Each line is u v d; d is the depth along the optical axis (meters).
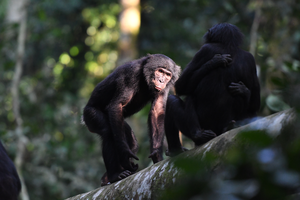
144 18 24.48
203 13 22.02
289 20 14.48
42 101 22.92
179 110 6.29
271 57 14.20
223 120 6.12
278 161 1.80
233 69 6.14
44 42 24.92
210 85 6.11
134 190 5.93
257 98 6.43
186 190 1.93
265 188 1.77
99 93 8.45
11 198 6.55
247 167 2.02
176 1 24.20
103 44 25.67
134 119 18.58
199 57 6.41
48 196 19.22
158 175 5.49
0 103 21.61
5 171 6.64
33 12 22.94
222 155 4.51
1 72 20.97
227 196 1.87
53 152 18.72
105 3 25.45
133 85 8.21
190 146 15.73
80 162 19.47
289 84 5.00
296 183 1.70
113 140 8.01
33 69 25.59
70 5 23.72
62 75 24.86
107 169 7.84
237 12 19.25
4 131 16.72
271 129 3.85
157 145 8.02
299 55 14.28
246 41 17.84
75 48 25.55
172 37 23.80
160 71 8.30
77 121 21.28
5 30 19.12
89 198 7.05
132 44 21.20
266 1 15.02
